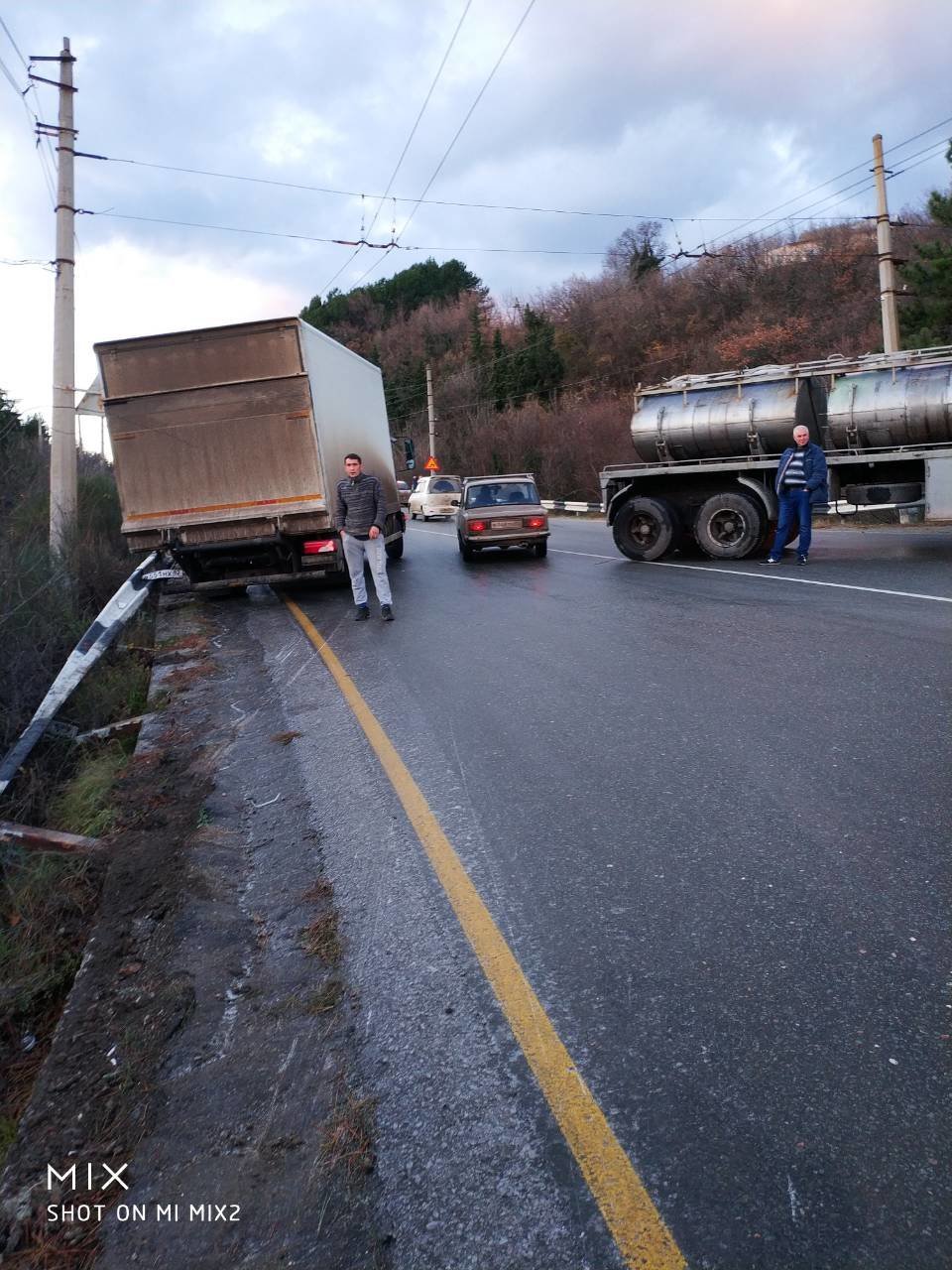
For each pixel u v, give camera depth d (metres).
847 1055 2.73
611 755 5.39
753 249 54.84
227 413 11.97
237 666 8.89
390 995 3.28
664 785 4.86
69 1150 2.77
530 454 45.81
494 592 12.23
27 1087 3.49
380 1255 2.25
